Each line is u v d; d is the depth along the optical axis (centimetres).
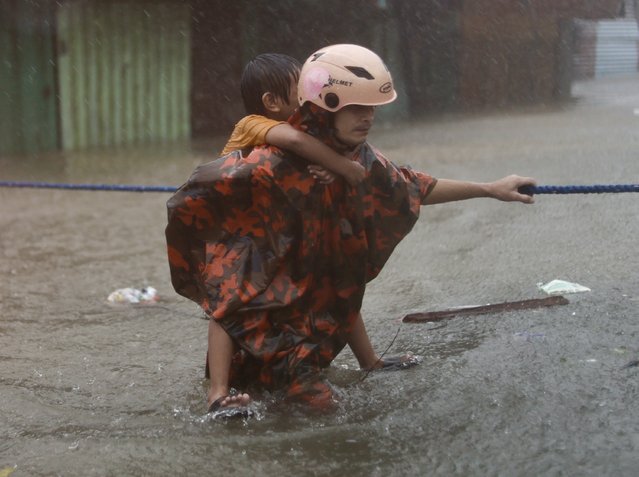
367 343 601
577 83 3459
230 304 528
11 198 1446
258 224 534
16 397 578
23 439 512
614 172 1380
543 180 1352
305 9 2466
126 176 1694
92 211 1302
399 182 546
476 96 2830
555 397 529
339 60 500
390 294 798
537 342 629
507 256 897
